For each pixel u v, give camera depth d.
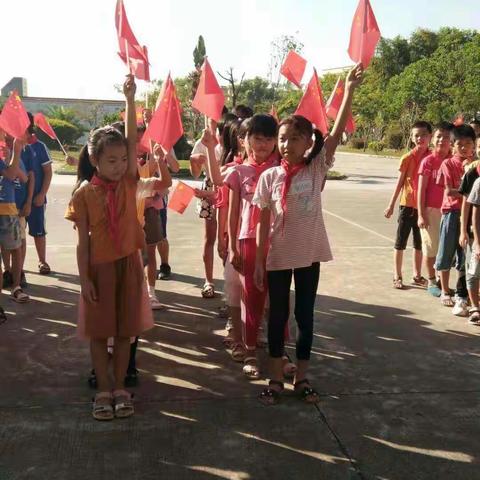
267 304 3.83
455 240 4.65
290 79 3.74
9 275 5.04
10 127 3.95
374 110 44.62
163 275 5.52
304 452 2.59
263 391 3.10
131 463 2.48
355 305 4.80
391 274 5.86
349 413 2.97
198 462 2.50
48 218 8.91
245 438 2.70
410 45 51.72
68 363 3.53
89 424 2.81
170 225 8.43
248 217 3.32
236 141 3.97
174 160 3.94
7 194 4.41
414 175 5.17
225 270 3.67
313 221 2.98
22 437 2.67
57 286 5.16
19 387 3.19
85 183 2.83
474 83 34.47
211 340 3.98
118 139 2.72
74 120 37.47
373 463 2.52
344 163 29.38
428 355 3.77
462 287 4.60
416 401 3.11
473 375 3.46
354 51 2.91
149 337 4.00
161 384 3.28
